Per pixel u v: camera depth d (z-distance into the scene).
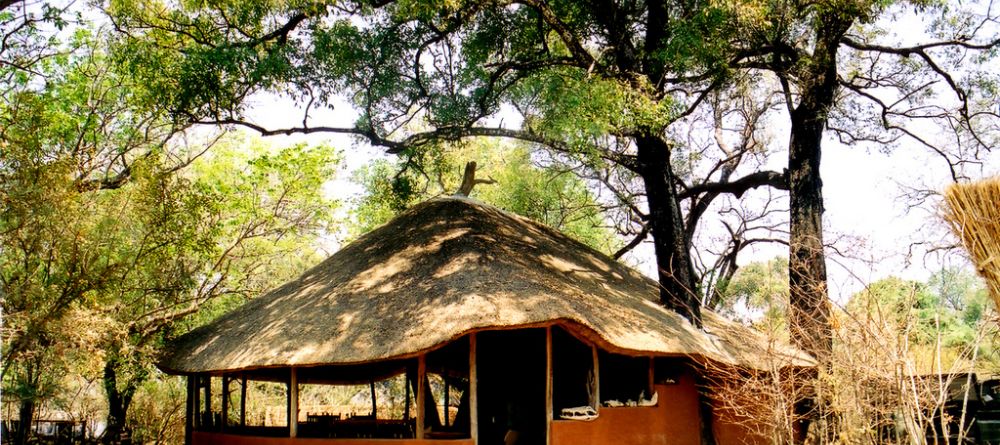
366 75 15.76
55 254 12.80
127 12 14.74
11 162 12.39
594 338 11.78
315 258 26.66
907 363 6.66
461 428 15.79
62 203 12.38
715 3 13.32
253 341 13.30
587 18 17.06
